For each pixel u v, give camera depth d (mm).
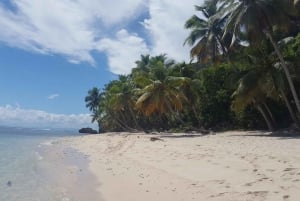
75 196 12438
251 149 19719
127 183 13984
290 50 34406
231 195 10062
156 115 69312
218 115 47500
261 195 9625
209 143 25828
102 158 24609
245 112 42312
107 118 90375
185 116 58656
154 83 45188
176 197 10781
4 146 40406
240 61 36188
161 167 16688
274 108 39719
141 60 69375
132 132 68688
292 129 35594
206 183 11984
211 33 43281
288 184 10359
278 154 16500
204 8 45188
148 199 11016
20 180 16094
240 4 31359
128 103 67375
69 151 34188
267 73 32938
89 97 107562
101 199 11781
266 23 30750
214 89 47562
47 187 14289
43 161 24578
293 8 31078
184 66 54469
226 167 14406
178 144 26719
